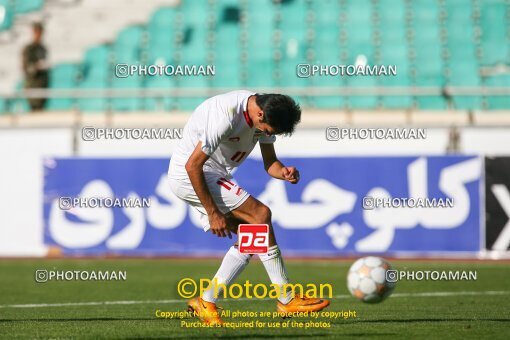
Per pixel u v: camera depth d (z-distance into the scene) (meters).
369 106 56.16
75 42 62.88
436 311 24.80
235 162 20.80
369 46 60.03
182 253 43.38
